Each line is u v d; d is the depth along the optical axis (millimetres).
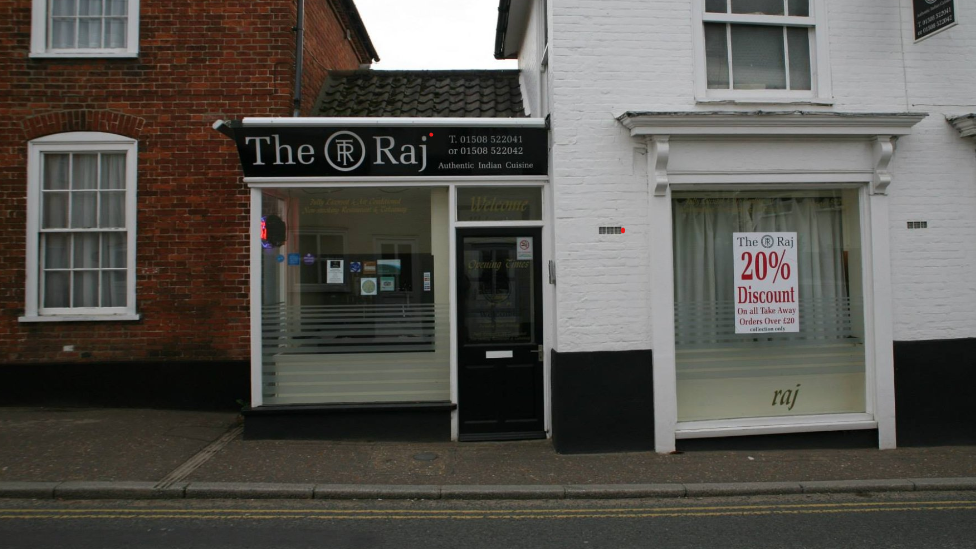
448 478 6125
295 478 6051
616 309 6938
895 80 7297
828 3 7293
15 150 8172
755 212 7422
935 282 7246
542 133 7320
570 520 5289
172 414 8031
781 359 7391
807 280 7469
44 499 5613
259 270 7434
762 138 7020
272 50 8328
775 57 7449
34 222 8164
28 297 8133
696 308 7320
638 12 7098
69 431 7234
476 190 7500
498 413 7398
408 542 4797
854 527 5105
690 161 6977
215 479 5973
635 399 6953
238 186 8258
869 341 7270
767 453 6977
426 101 9039
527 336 7457
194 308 8211
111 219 8344
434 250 7613
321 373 7527
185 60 8297
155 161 8242
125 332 8195
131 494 5668
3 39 8211
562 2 7023
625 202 6973
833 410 7430
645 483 6031
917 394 7230
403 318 7594
